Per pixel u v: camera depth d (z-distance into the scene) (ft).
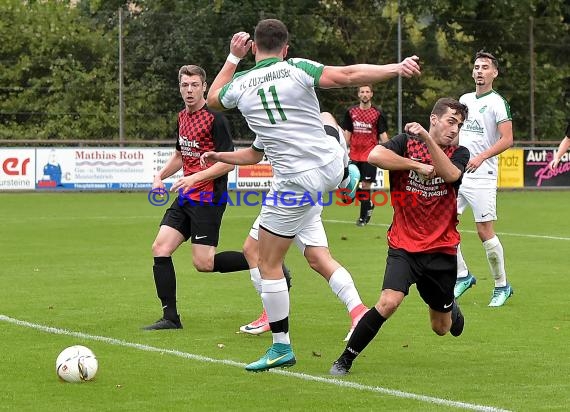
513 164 214.48
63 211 167.22
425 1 243.19
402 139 54.39
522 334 65.72
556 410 46.26
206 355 59.00
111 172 205.16
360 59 234.79
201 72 68.90
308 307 77.00
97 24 243.19
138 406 47.29
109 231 136.46
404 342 63.00
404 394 49.29
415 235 53.78
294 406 47.16
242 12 225.15
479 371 54.80
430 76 235.81
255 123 52.70
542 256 108.78
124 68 219.41
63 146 216.95
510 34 241.35
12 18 240.32
